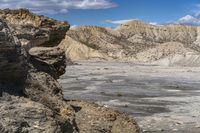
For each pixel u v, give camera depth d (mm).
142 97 56781
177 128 34781
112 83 78688
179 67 149000
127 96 57125
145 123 36312
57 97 20328
